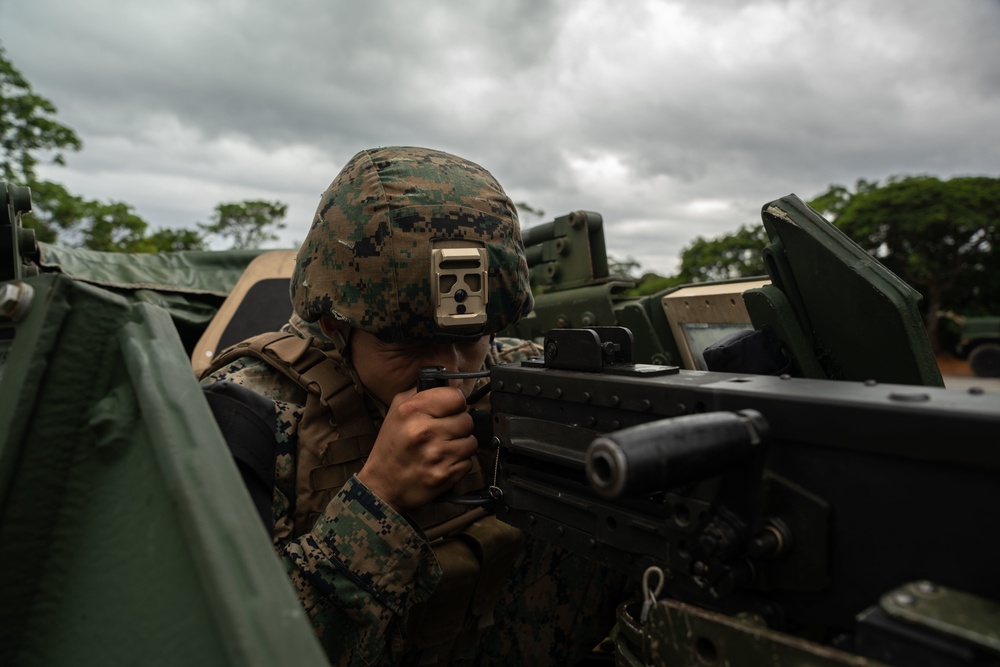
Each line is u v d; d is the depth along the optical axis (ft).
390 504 4.07
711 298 8.15
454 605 4.54
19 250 7.47
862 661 1.90
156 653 1.84
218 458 2.08
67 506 2.27
